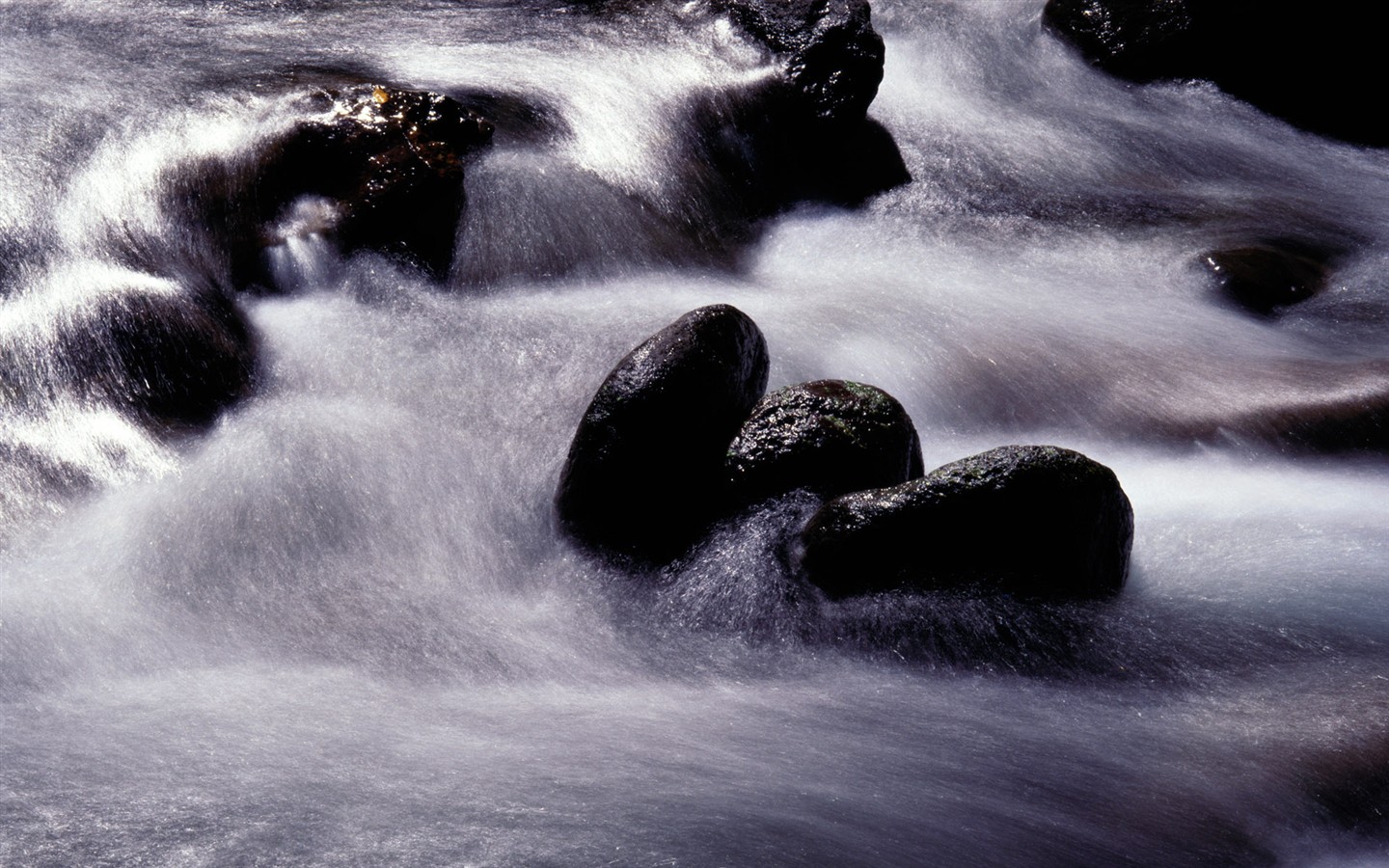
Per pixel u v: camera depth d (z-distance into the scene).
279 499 6.64
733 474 6.23
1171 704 5.37
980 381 8.47
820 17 11.34
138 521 6.50
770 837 4.38
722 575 5.99
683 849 4.28
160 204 8.66
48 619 5.75
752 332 6.72
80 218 8.40
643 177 10.23
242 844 4.28
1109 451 8.05
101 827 4.37
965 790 4.77
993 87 13.47
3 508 6.50
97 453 6.98
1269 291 9.98
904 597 5.71
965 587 5.70
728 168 10.75
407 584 6.24
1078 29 14.19
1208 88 13.82
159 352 7.62
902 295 9.43
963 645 5.59
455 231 9.10
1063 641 5.61
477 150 9.68
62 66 10.23
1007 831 4.53
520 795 4.59
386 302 8.49
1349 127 13.62
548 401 7.63
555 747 4.96
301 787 4.62
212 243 8.56
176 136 9.22
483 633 5.89
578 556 6.33
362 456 7.01
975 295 9.58
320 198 8.86
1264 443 7.98
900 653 5.60
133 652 5.61
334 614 5.97
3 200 8.36
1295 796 4.79
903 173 11.47
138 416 7.29
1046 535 5.67
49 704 5.23
